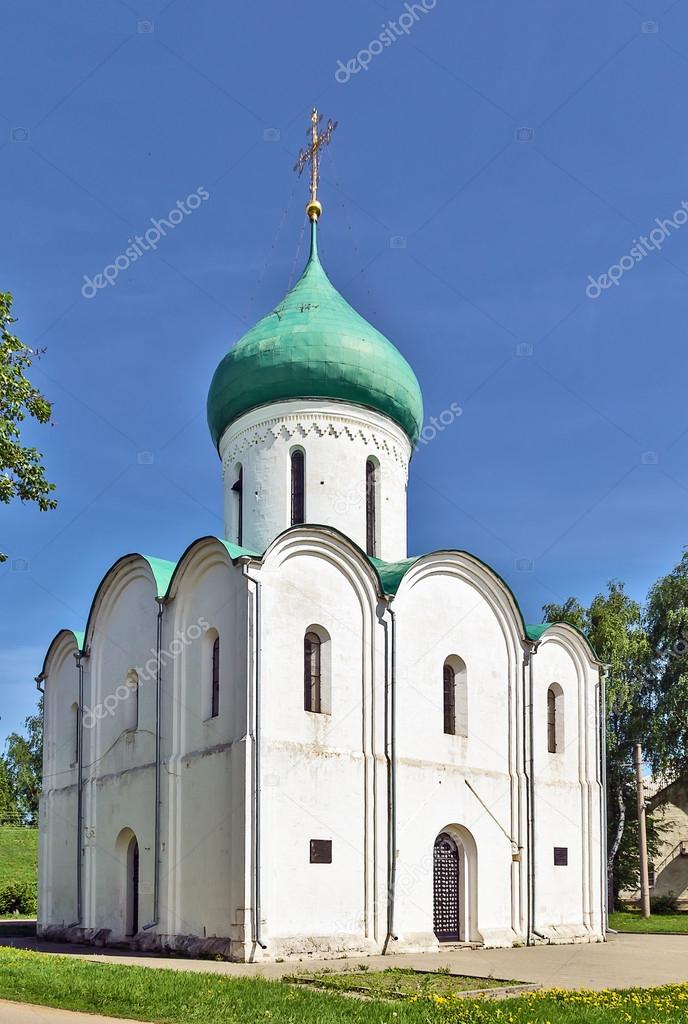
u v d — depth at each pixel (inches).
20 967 751.7
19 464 906.7
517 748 1318.9
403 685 1195.3
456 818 1215.6
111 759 1274.6
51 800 1416.1
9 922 1590.8
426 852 1171.3
